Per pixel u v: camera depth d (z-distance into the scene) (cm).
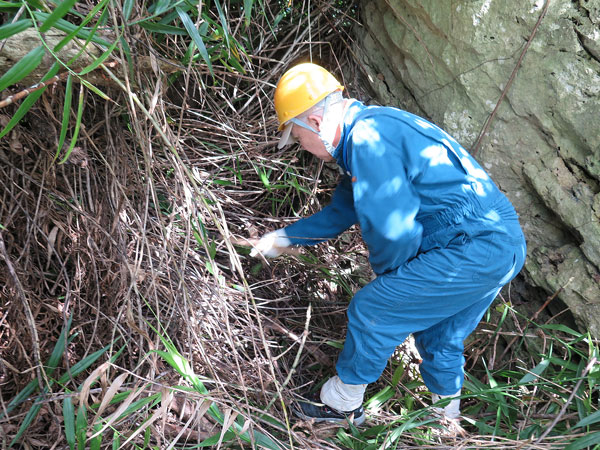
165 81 197
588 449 181
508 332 249
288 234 223
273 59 268
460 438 210
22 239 203
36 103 190
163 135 163
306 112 180
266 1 251
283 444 179
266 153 273
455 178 176
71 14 173
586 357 215
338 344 243
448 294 186
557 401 214
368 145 172
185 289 199
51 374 187
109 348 195
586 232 218
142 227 198
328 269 264
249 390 214
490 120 233
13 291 191
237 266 174
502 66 225
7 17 165
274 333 255
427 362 213
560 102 215
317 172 275
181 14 169
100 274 211
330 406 216
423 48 244
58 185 206
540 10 212
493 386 223
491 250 180
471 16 224
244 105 267
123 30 159
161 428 183
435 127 185
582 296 223
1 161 193
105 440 179
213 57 208
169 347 175
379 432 210
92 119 210
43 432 185
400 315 192
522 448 185
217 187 264
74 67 167
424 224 186
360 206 173
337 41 281
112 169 201
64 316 190
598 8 203
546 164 226
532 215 238
